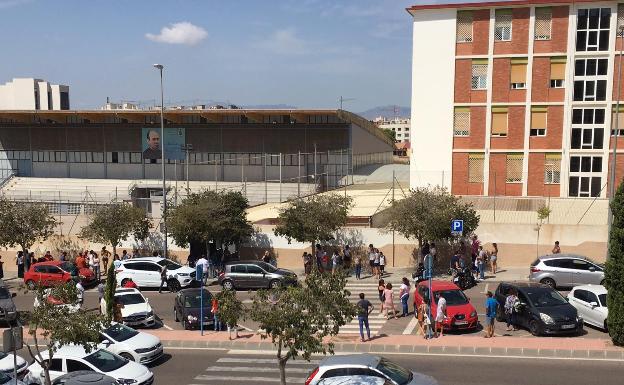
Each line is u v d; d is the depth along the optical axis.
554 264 27.64
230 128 58.88
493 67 39.97
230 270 31.41
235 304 14.80
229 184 56.38
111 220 36.28
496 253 32.44
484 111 40.31
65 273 32.28
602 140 38.44
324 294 13.77
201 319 22.38
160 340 21.31
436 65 41.03
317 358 19.64
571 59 38.56
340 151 56.31
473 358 18.83
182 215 34.50
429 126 41.41
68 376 15.05
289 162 57.75
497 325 22.84
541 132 39.44
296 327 13.63
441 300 21.02
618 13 37.72
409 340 20.61
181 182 58.03
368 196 44.66
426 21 41.09
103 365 16.70
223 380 17.47
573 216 37.47
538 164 39.59
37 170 64.56
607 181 38.50
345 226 35.62
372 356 14.70
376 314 25.38
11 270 40.91
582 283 27.08
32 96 93.00
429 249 33.31
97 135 62.62
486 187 40.53
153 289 32.91
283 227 33.53
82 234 37.16
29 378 16.45
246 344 21.16
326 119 56.75
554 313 20.72
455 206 31.81
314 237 32.81
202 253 37.03
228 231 34.88
